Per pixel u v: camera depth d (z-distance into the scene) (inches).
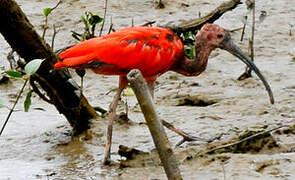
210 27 500.1
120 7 787.4
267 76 605.9
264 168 409.1
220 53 669.9
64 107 505.4
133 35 459.5
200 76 617.0
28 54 487.2
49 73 492.4
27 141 500.4
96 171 441.4
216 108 537.6
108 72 460.8
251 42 612.7
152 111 280.5
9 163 461.4
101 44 450.0
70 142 495.8
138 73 278.2
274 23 734.5
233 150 441.1
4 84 612.7
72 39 705.6
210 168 414.6
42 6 800.9
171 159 284.2
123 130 501.7
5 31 477.4
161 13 771.4
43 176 436.8
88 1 807.1
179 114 529.3
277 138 462.6
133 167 436.5
